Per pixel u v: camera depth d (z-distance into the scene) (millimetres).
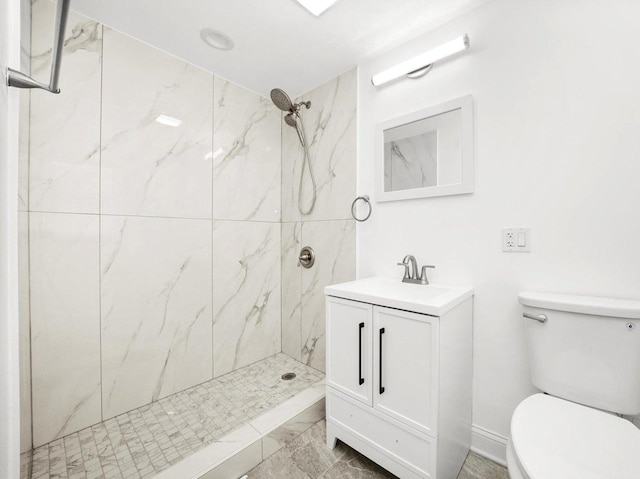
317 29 1473
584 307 956
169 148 1660
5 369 568
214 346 1880
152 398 1602
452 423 1129
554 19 1133
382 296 1153
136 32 1487
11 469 590
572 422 849
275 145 2232
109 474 1115
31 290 1229
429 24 1437
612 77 1024
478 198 1314
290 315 2213
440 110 1398
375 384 1186
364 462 1290
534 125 1173
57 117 1289
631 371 905
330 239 1918
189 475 1085
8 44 566
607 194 1035
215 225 1877
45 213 1262
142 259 1562
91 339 1396
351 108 1796
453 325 1118
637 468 683
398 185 1570
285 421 1409
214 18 1394
